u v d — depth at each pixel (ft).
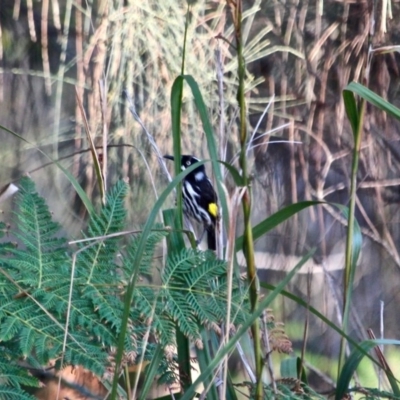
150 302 14.25
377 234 39.24
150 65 33.47
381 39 37.58
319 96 38.47
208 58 34.17
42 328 13.41
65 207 33.40
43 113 34.76
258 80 35.68
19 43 35.27
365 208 40.70
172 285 14.62
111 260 14.97
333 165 39.73
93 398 23.09
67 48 35.65
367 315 40.63
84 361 13.16
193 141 34.27
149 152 33.06
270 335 15.34
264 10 38.06
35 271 14.21
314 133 38.63
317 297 38.11
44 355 12.95
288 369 17.47
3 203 21.93
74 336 13.65
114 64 32.89
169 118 33.55
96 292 14.10
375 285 41.16
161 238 15.10
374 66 38.91
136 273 12.03
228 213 12.96
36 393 22.61
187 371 15.10
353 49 38.45
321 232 38.65
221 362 13.17
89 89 33.65
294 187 37.58
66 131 34.60
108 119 33.01
